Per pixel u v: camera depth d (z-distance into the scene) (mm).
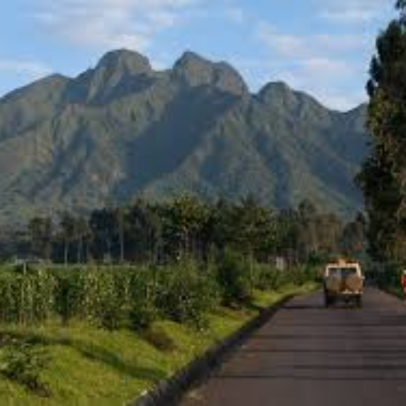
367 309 68750
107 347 26078
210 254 66375
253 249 115500
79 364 22016
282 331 45188
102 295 31547
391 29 62625
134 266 42781
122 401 19281
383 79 64062
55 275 32469
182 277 40062
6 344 19719
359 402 21250
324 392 23031
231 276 58062
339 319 55094
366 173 88500
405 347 36000
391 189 86188
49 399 18109
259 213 116625
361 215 180625
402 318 55938
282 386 24281
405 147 63344
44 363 19328
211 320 43438
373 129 63844
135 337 29922
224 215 111688
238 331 40531
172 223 93938
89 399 19094
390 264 133250
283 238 170000
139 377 22812
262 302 70312
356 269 72625
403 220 90750
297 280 137375
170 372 24719
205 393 22969
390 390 23375
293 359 31484
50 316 31438
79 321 31453
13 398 17172
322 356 32531
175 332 34469
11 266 35125
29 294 30438
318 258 199000
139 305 32688
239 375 26859
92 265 37406
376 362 30391
